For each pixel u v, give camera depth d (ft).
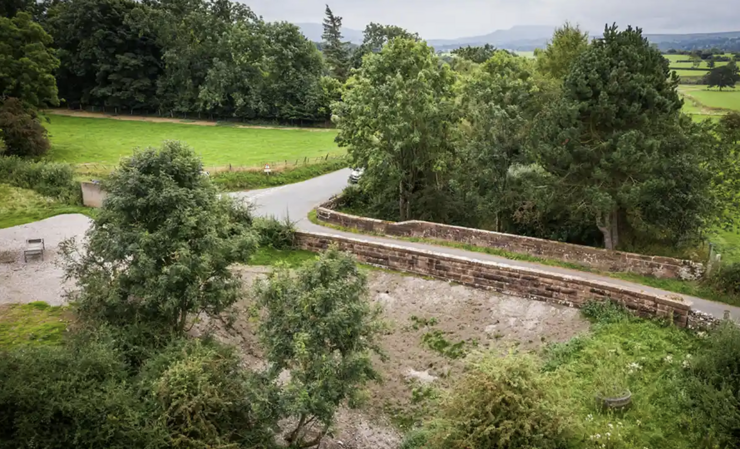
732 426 42.75
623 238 88.43
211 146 193.98
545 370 56.49
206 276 54.65
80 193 113.60
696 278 72.69
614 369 52.90
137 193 53.26
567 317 65.26
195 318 66.08
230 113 264.11
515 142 95.50
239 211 68.33
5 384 41.04
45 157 156.97
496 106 96.17
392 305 74.74
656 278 74.74
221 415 46.14
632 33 82.64
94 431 41.83
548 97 103.76
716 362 49.01
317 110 256.93
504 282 71.92
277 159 169.07
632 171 75.61
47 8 291.99
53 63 175.01
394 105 103.40
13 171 120.47
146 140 202.39
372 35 337.72
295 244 92.07
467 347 65.67
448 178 118.01
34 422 40.45
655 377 51.62
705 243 89.76
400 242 93.91
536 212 92.99
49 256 83.92
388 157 107.34
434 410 54.70
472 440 41.75
